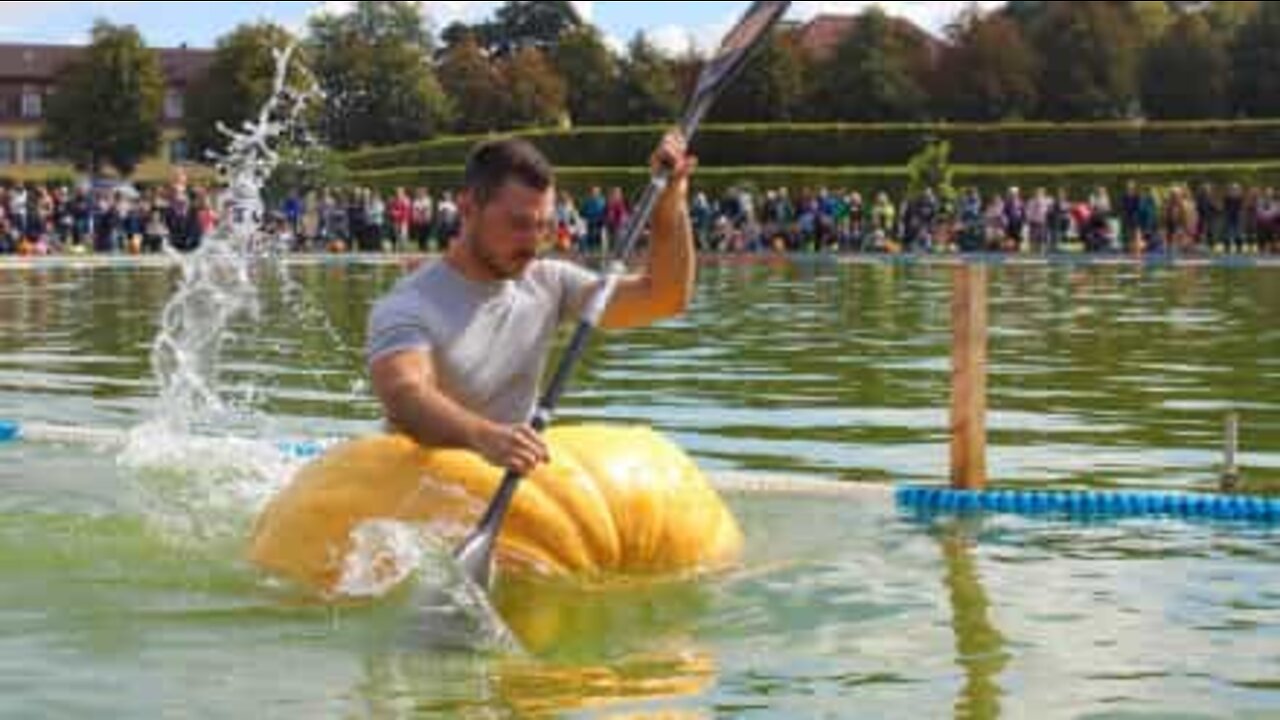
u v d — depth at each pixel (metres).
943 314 21.53
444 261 6.49
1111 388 13.27
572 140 60.12
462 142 61.75
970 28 80.75
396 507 6.19
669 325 19.66
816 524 7.57
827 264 37.47
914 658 5.40
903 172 53.19
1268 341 17.47
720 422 11.18
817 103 76.00
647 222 6.70
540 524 6.25
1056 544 7.19
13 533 7.08
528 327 6.57
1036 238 43.69
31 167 108.06
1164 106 80.88
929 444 10.22
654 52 80.56
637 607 5.98
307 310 21.47
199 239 41.03
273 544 6.35
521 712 4.79
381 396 6.28
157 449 9.41
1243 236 42.31
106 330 18.64
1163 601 6.16
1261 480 8.93
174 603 5.99
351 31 83.69
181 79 102.69
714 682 5.11
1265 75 79.94
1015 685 5.11
